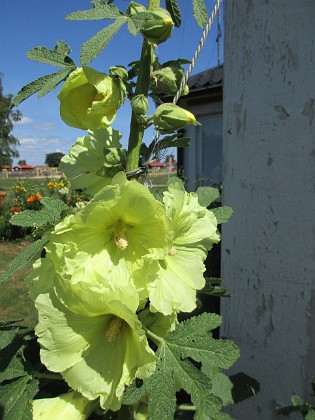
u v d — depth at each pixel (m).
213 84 6.66
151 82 1.38
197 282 1.21
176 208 1.21
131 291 1.02
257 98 2.41
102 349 1.14
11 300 6.00
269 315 2.51
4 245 10.05
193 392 1.15
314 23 2.21
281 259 2.44
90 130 1.31
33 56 1.17
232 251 2.60
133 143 1.33
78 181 1.38
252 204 2.49
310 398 2.44
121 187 1.04
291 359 2.48
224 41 2.53
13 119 35.91
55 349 1.10
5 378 1.33
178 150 8.02
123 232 1.13
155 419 1.11
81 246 1.12
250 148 2.46
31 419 1.20
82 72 1.20
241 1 2.41
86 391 1.10
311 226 2.34
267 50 2.34
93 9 1.05
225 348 1.19
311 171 2.31
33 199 11.84
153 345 1.42
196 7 1.20
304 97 2.28
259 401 2.60
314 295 2.37
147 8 1.29
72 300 1.07
